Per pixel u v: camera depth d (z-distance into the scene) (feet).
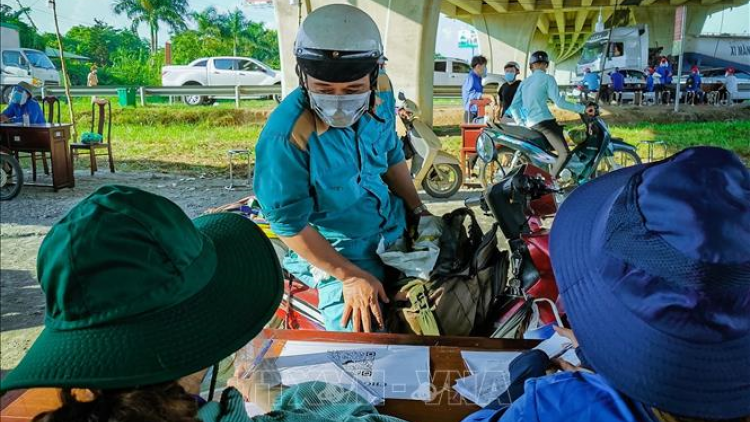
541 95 22.39
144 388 2.98
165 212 3.26
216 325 3.27
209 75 67.97
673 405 3.09
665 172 3.11
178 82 68.08
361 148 7.36
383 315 7.68
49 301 3.05
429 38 36.40
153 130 47.37
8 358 11.67
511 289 8.20
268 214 7.07
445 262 7.91
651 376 3.12
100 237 3.00
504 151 24.76
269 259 3.94
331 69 6.48
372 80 6.93
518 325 7.87
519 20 82.07
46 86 54.80
